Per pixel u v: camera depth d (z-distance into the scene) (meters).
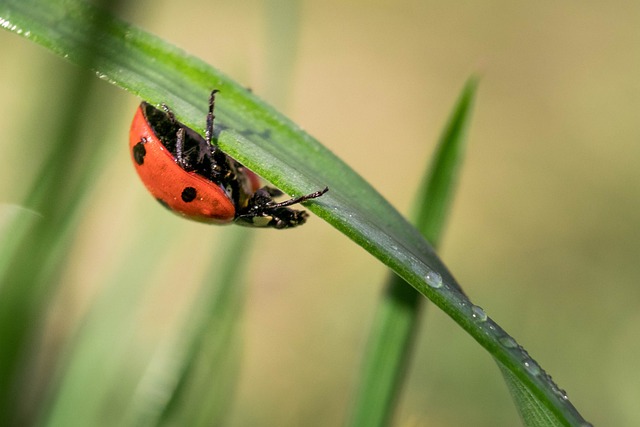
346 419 0.07
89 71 0.06
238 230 0.08
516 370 0.06
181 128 0.07
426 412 0.10
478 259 0.13
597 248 0.13
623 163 0.15
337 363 0.10
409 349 0.07
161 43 0.07
